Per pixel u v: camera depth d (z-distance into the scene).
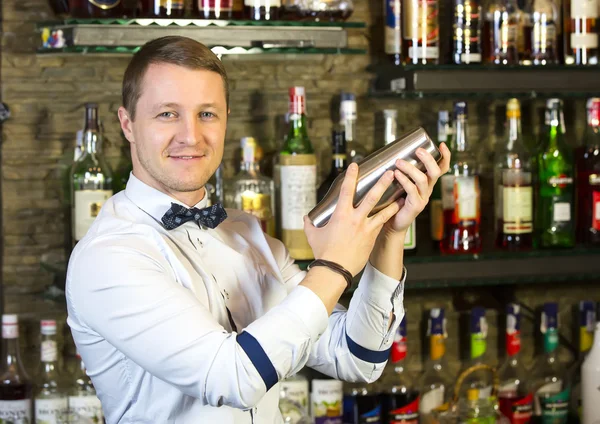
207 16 2.00
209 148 1.39
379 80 2.31
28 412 2.12
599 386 2.21
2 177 2.16
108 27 1.94
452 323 2.41
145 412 1.38
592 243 2.28
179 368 1.25
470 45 2.16
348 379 1.55
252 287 1.49
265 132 2.29
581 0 2.23
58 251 2.21
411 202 1.37
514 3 2.23
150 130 1.36
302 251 2.10
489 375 2.37
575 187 2.35
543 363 2.37
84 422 2.11
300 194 2.09
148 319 1.27
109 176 2.10
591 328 2.35
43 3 2.15
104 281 1.29
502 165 2.27
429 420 2.27
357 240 1.31
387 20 2.22
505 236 2.24
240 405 1.25
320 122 2.32
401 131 2.38
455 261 2.15
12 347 2.12
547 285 2.46
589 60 2.24
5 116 2.14
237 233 1.57
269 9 2.03
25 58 2.15
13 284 2.19
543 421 2.32
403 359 2.37
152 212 1.44
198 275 1.39
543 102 2.43
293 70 2.29
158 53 1.36
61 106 2.18
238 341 1.25
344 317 1.56
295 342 1.25
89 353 1.39
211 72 1.37
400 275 1.48
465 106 2.22
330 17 2.08
